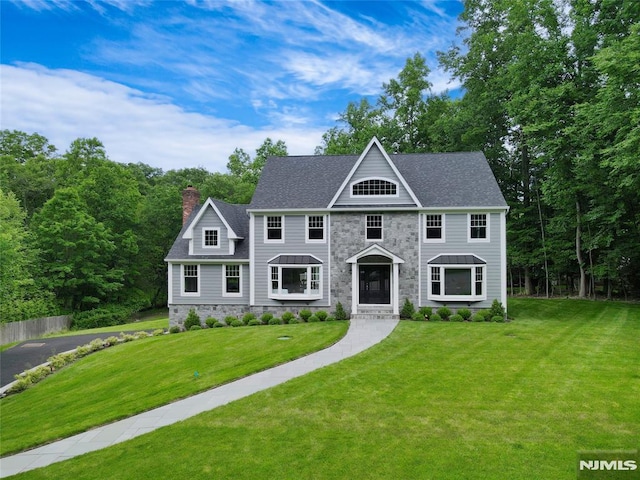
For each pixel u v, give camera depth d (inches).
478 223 888.9
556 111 981.8
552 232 1226.0
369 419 354.6
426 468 270.4
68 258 1449.3
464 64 1362.0
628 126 738.2
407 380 455.2
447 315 854.5
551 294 1380.4
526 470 263.4
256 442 319.6
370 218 920.9
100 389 530.9
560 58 1017.5
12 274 1190.3
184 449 314.8
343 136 1761.8
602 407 363.3
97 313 1443.2
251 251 948.6
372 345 625.6
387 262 897.5
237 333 782.5
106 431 368.5
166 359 623.5
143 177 2452.0
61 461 317.4
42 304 1311.5
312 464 281.4
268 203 946.1
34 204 1831.9
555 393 401.7
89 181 1576.0
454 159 1005.8
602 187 986.7
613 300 1129.4
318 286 927.7
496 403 381.1
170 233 1834.4
